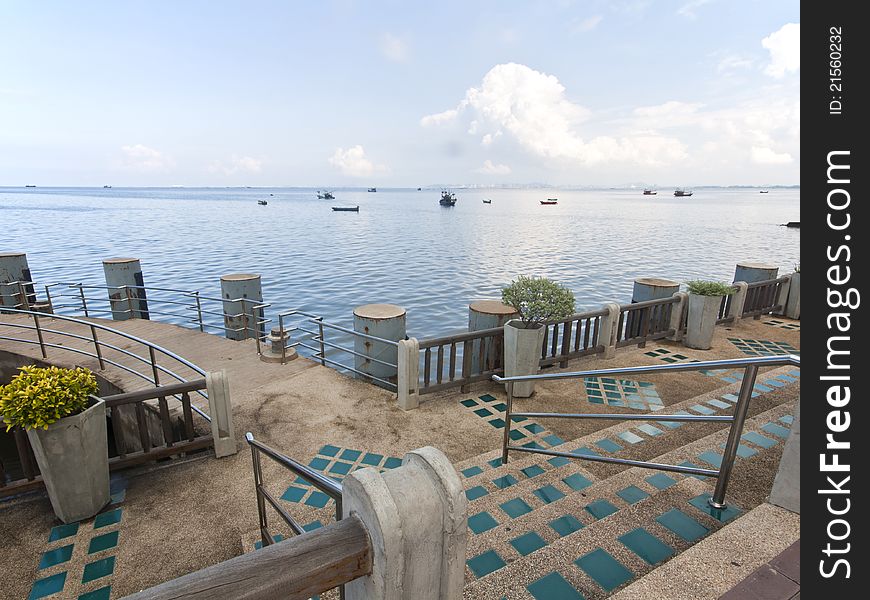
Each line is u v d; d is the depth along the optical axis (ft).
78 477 12.80
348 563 3.87
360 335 22.47
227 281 35.42
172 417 18.67
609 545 9.47
